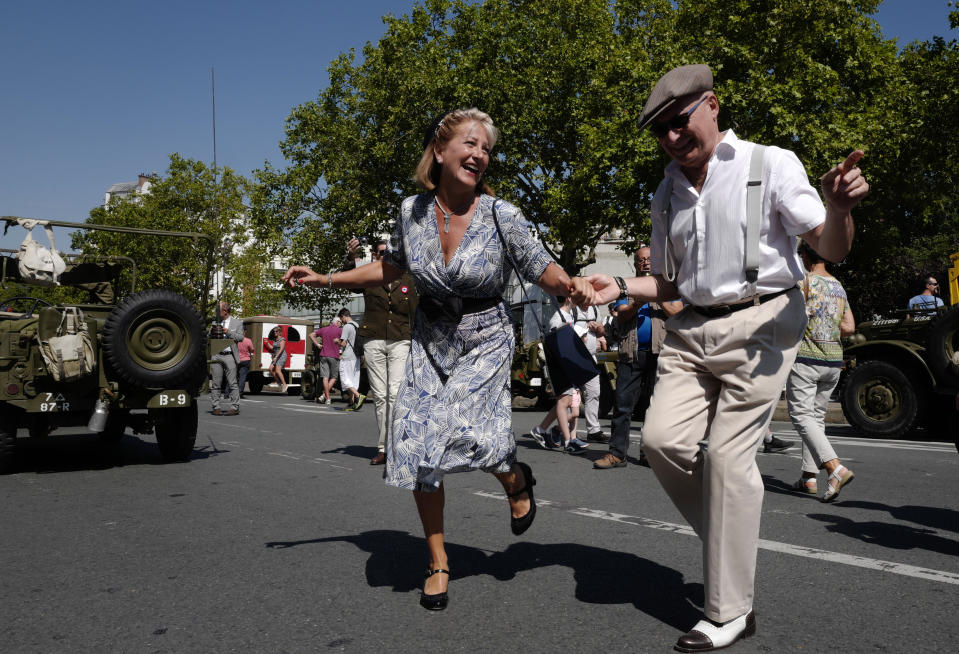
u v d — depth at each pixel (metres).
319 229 30.95
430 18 30.91
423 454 2.90
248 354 16.02
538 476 6.17
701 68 2.55
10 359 6.51
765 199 2.51
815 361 5.15
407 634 2.68
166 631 2.76
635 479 6.03
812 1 19.12
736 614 2.54
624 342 6.61
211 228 44.16
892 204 23.67
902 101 19.86
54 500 5.38
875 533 4.16
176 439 7.20
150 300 6.82
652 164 20.42
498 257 2.93
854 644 2.54
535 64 28.23
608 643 2.57
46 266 7.44
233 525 4.48
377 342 6.87
